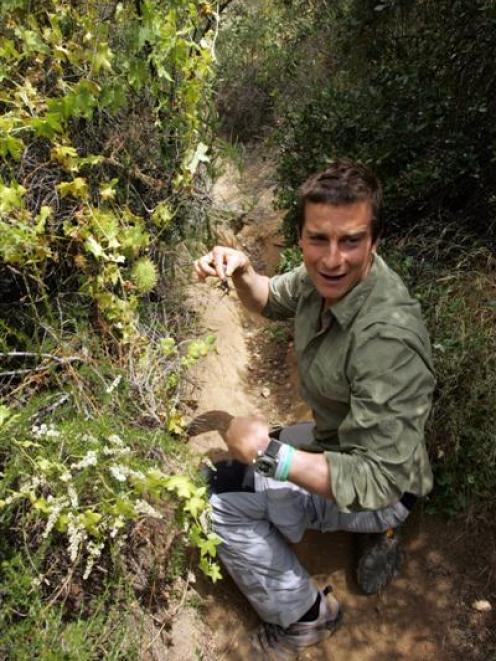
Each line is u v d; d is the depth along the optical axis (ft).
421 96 10.05
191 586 6.70
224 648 6.59
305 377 6.28
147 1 6.10
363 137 10.75
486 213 9.67
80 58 6.02
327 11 15.08
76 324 6.63
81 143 6.89
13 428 5.46
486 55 9.62
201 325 9.24
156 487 5.32
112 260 6.62
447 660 6.62
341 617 6.91
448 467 7.57
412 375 5.30
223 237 11.56
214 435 7.99
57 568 5.75
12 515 5.51
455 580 7.18
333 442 6.66
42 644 4.98
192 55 7.37
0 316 6.69
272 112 15.29
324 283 5.51
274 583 6.41
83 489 5.46
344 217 5.21
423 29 10.74
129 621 5.84
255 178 13.76
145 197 7.66
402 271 8.90
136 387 6.90
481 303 8.22
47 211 5.89
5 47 5.84
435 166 9.53
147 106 7.15
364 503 5.33
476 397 7.32
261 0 17.51
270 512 6.39
